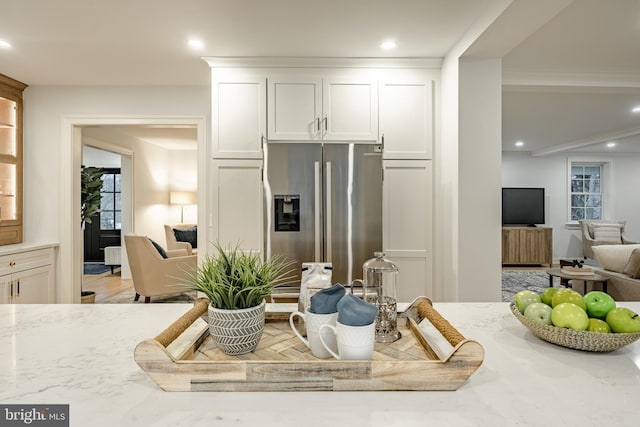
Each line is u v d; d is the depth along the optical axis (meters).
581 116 5.10
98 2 2.06
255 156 2.95
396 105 2.95
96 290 5.22
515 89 3.60
